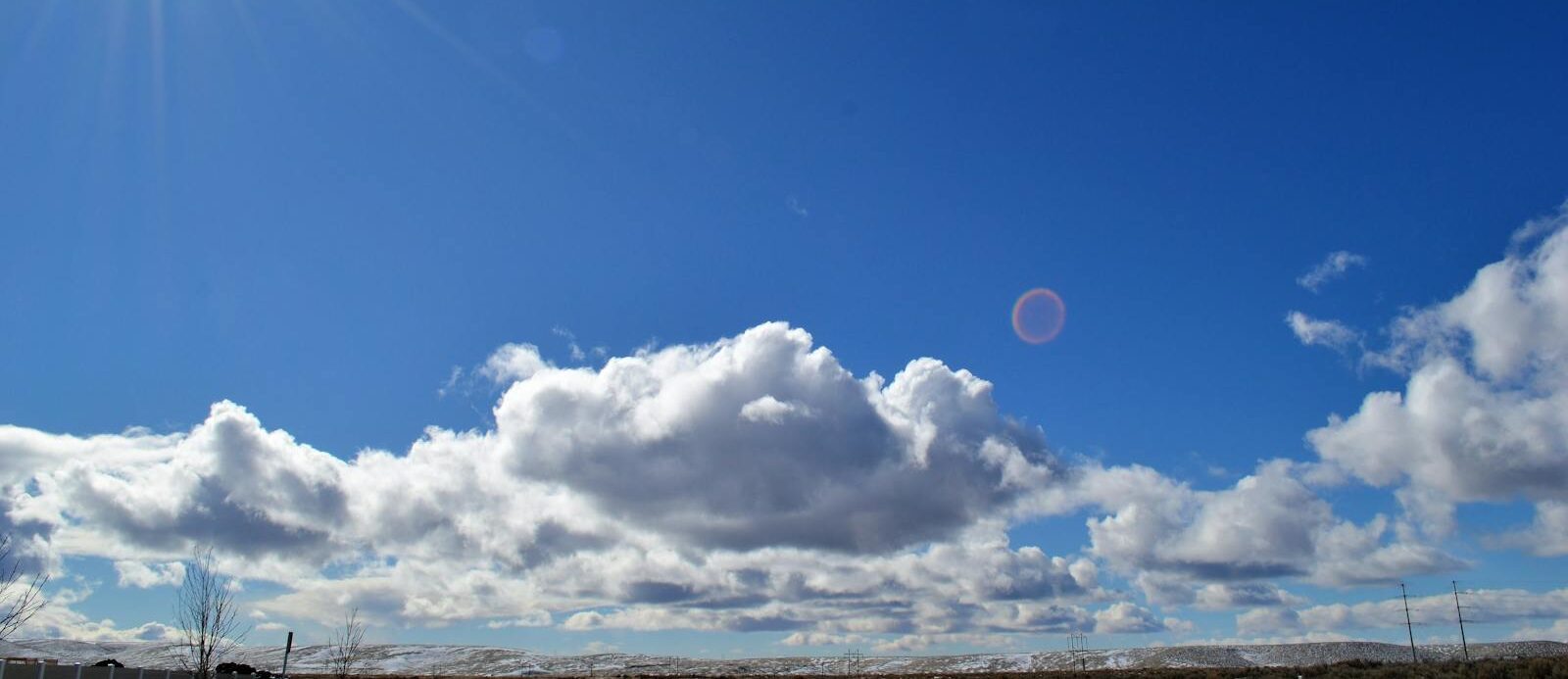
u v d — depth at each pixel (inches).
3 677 2111.2
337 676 3946.9
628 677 6072.8
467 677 6215.6
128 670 2436.0
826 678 6190.9
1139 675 4252.0
